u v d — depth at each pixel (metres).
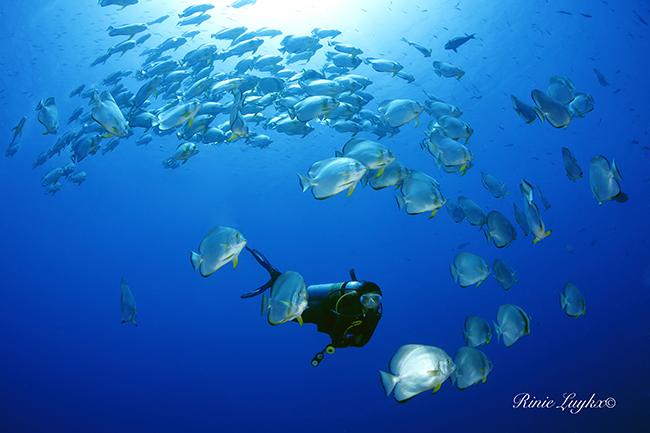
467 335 3.31
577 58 18.06
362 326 3.36
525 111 3.97
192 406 20.39
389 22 14.66
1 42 14.85
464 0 14.00
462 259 3.67
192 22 8.48
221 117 16.16
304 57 8.26
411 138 21.55
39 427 16.72
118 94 7.70
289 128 7.29
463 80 17.81
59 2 13.48
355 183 2.61
